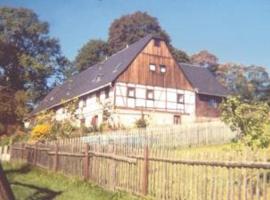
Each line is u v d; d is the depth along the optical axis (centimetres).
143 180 1268
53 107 5903
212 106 5422
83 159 1688
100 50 7638
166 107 5066
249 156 912
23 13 7469
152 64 5066
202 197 1033
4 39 7200
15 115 4722
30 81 7275
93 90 5050
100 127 4009
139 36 7331
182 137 3027
